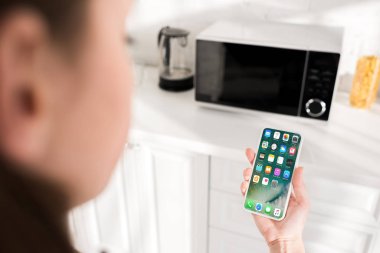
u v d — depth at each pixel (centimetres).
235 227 127
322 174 101
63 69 22
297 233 88
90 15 22
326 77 109
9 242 21
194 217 131
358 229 112
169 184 127
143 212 138
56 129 23
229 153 108
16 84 21
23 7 20
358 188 106
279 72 113
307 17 133
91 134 24
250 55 114
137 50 161
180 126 118
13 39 20
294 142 95
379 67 121
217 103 125
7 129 21
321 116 115
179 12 149
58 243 24
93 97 23
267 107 120
